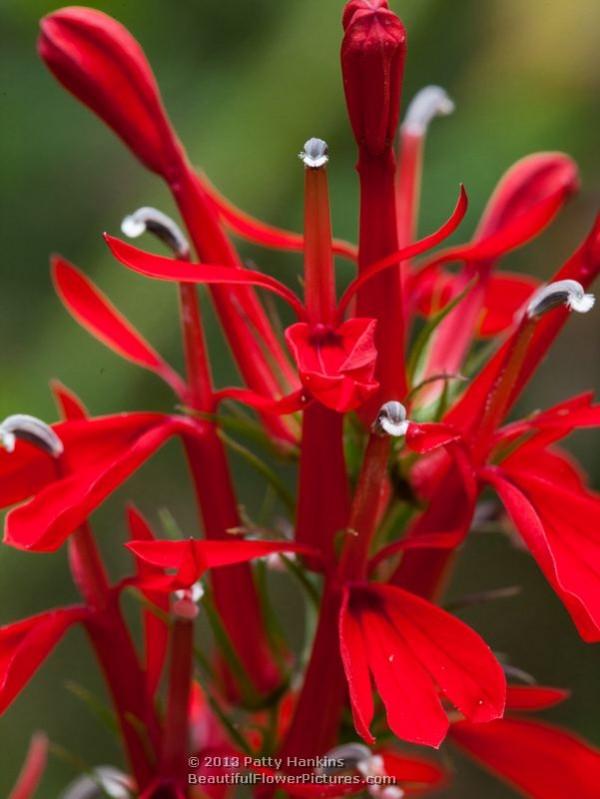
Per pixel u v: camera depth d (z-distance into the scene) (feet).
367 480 0.76
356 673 0.73
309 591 0.79
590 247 0.78
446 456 0.79
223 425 0.80
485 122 1.06
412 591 0.79
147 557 0.73
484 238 0.84
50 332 1.06
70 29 0.80
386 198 0.77
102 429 0.78
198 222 0.81
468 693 0.73
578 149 1.06
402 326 0.78
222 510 0.81
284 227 1.08
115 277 1.06
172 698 0.79
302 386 0.75
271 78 1.07
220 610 0.82
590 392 0.78
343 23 0.76
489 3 1.08
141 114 0.81
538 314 0.76
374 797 0.80
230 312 0.82
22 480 0.77
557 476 0.83
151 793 0.79
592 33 1.06
